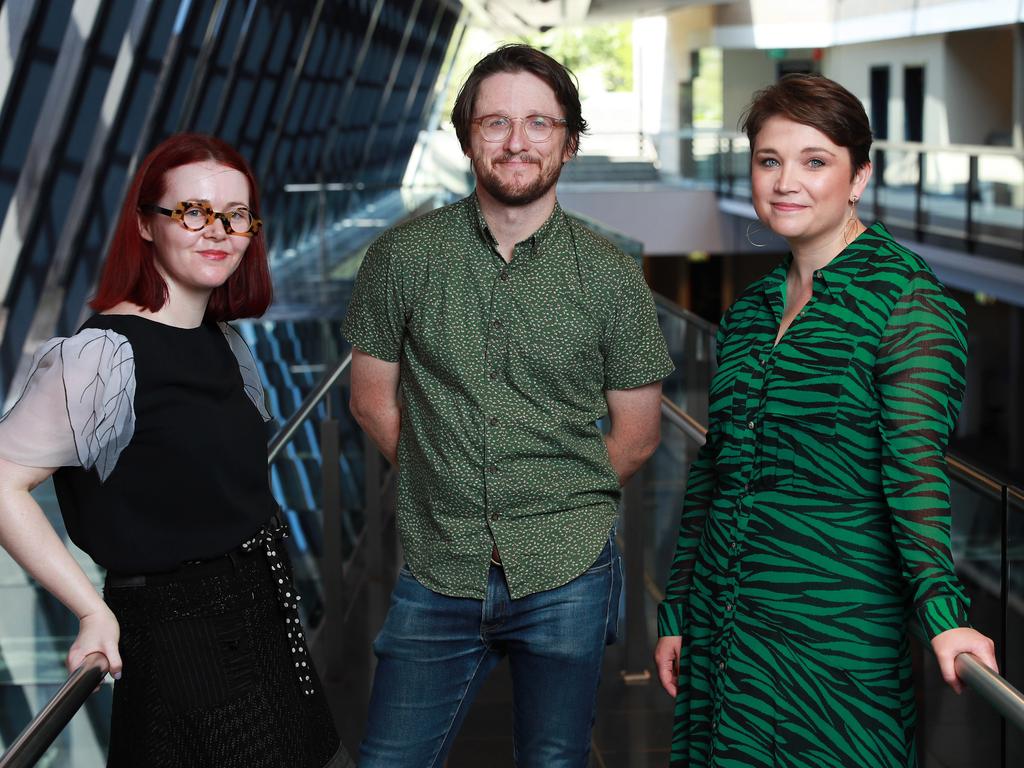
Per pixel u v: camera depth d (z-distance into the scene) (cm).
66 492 187
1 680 337
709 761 212
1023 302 1144
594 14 2558
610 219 2039
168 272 192
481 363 229
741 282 2594
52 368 177
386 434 250
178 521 187
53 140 762
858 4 1962
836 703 193
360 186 1183
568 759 237
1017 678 223
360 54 2003
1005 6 1488
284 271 1148
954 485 242
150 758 184
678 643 225
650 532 485
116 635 177
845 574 192
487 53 230
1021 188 1155
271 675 196
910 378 184
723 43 2259
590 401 235
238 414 197
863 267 193
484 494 228
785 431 197
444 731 241
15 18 705
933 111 1716
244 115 1348
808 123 194
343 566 482
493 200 228
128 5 826
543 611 231
